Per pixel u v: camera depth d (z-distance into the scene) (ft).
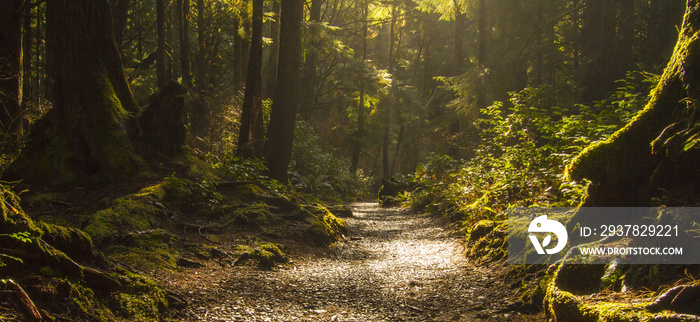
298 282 15.43
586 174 13.17
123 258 15.15
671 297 8.32
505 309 12.07
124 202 19.10
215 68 55.52
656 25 65.00
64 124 22.88
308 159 61.72
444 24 122.21
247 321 11.62
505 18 68.80
